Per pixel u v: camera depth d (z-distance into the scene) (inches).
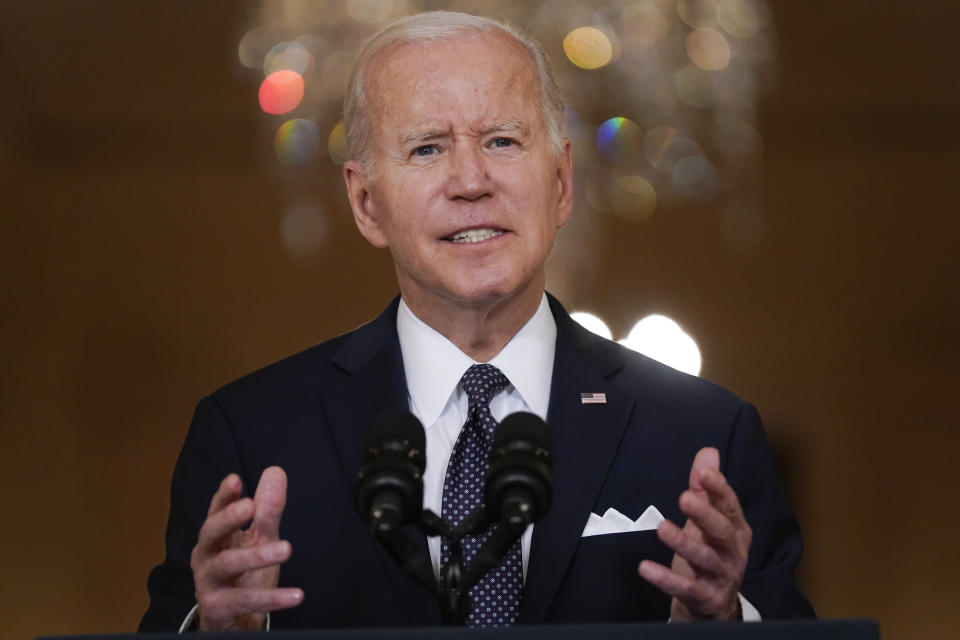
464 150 283.6
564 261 967.0
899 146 1074.7
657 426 297.1
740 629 187.8
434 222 283.4
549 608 272.2
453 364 296.7
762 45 765.9
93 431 1076.5
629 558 278.7
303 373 310.5
